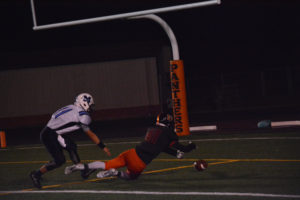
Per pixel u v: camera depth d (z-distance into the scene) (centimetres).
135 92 4934
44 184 1266
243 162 1440
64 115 1168
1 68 4859
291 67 5044
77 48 4653
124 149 2002
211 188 1098
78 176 1353
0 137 2606
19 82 4984
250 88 5178
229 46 4997
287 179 1155
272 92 5234
